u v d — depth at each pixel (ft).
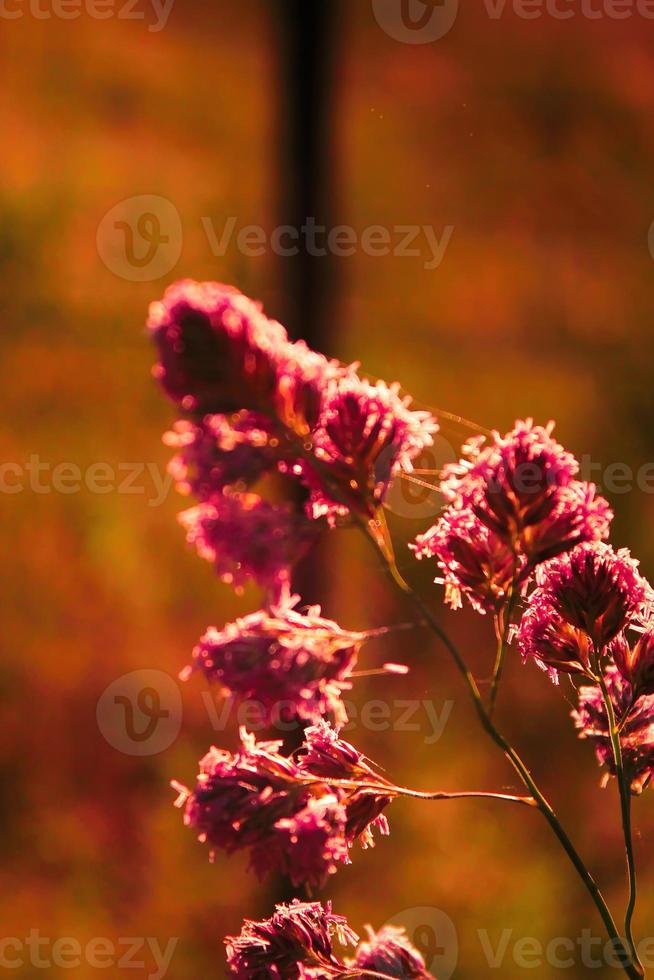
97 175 8.39
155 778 4.48
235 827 1.30
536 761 4.69
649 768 1.40
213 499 1.29
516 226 9.33
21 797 4.31
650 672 1.40
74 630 5.21
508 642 1.39
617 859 4.26
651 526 6.09
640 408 7.23
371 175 9.39
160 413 6.64
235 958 1.37
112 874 4.08
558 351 7.81
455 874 4.08
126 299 7.36
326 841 1.30
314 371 1.30
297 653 1.28
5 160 8.23
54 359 6.79
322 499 1.31
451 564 1.36
